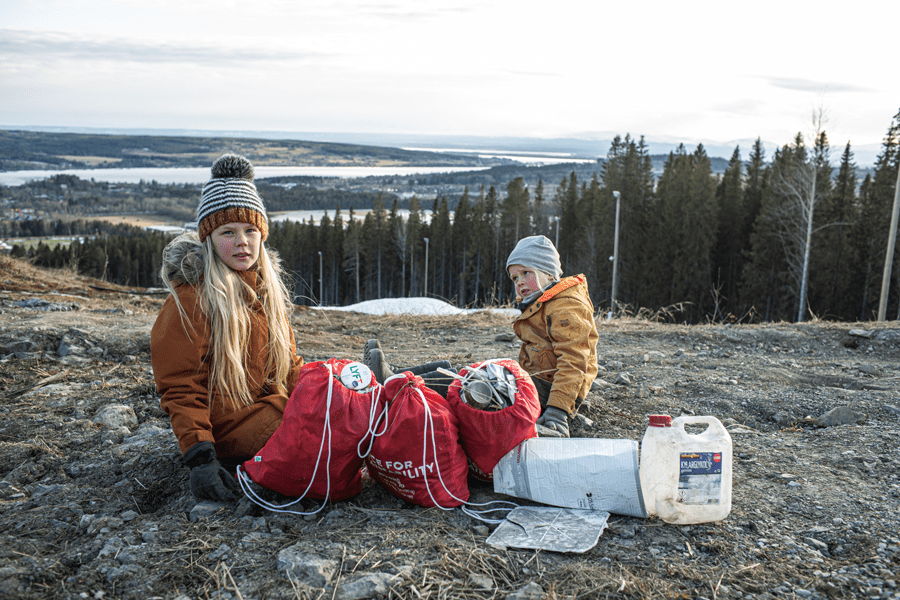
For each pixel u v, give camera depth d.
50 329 4.86
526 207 53.34
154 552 1.99
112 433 3.08
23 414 3.37
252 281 2.55
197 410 2.35
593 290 39.41
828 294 28.86
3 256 10.69
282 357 2.67
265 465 2.28
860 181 35.06
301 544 2.02
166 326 2.32
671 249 33.81
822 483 2.64
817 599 1.78
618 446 2.33
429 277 61.78
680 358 5.50
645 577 1.88
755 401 4.11
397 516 2.28
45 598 1.74
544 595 1.76
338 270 67.06
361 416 2.26
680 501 2.21
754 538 2.15
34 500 2.41
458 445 2.39
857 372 5.09
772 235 29.72
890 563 1.96
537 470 2.34
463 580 1.85
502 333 6.74
